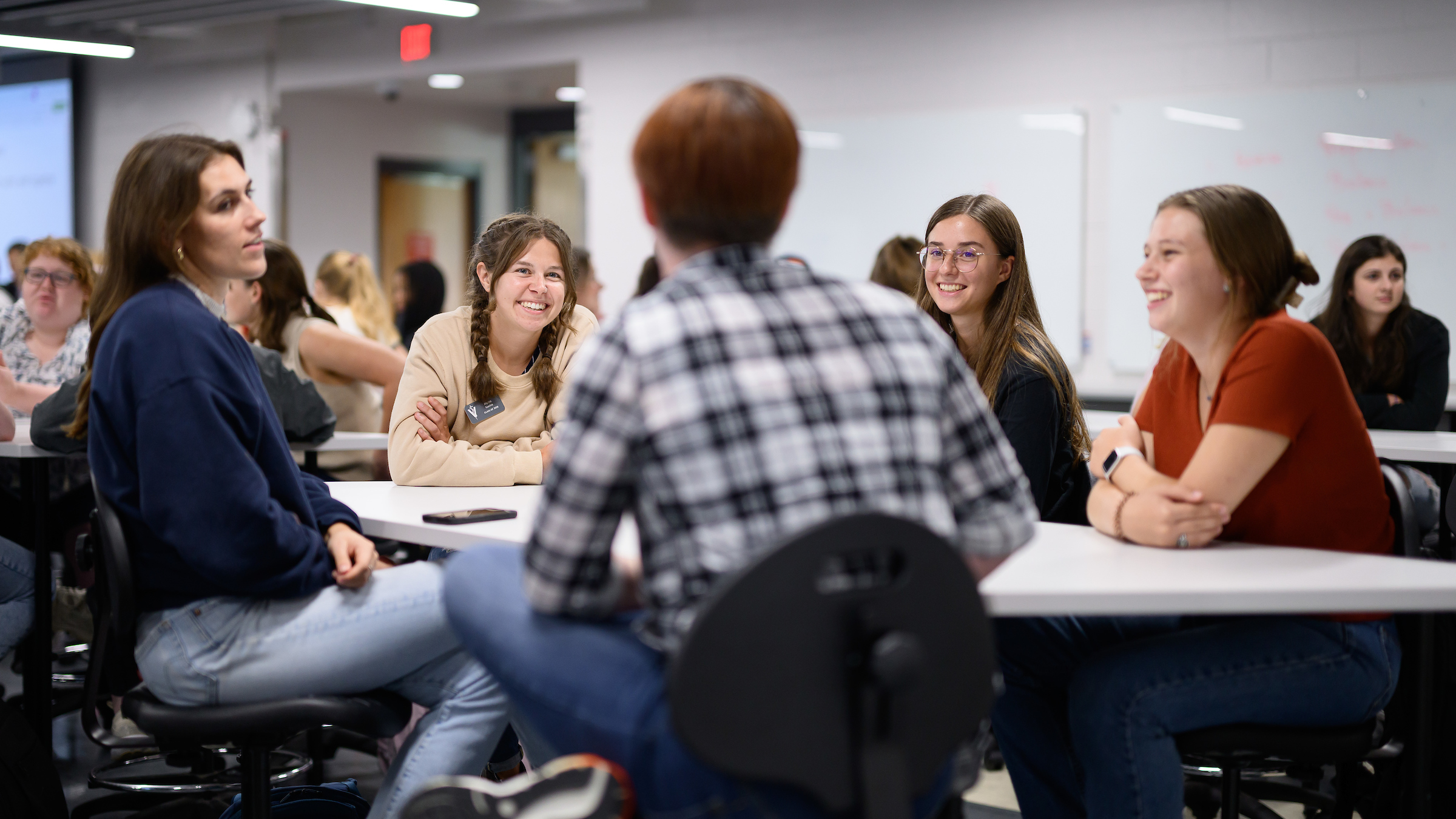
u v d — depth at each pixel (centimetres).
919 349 113
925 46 553
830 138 581
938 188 556
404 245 859
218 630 157
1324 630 149
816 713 101
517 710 175
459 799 134
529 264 224
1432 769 170
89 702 168
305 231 795
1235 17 484
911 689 100
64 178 840
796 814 104
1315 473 151
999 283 223
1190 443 162
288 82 759
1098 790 149
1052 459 213
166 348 152
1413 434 309
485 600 124
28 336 373
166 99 805
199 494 149
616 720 109
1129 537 153
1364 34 459
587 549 109
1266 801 255
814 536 98
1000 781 269
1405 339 373
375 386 359
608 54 639
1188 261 152
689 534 104
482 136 899
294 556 156
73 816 238
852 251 582
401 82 736
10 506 298
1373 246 372
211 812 227
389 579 164
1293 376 147
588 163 648
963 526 121
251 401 156
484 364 229
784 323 108
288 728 158
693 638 97
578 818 111
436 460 214
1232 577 132
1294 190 479
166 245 161
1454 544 277
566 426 109
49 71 838
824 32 577
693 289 109
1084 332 525
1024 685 179
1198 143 495
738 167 109
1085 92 518
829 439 105
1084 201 521
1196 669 146
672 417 103
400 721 164
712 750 99
